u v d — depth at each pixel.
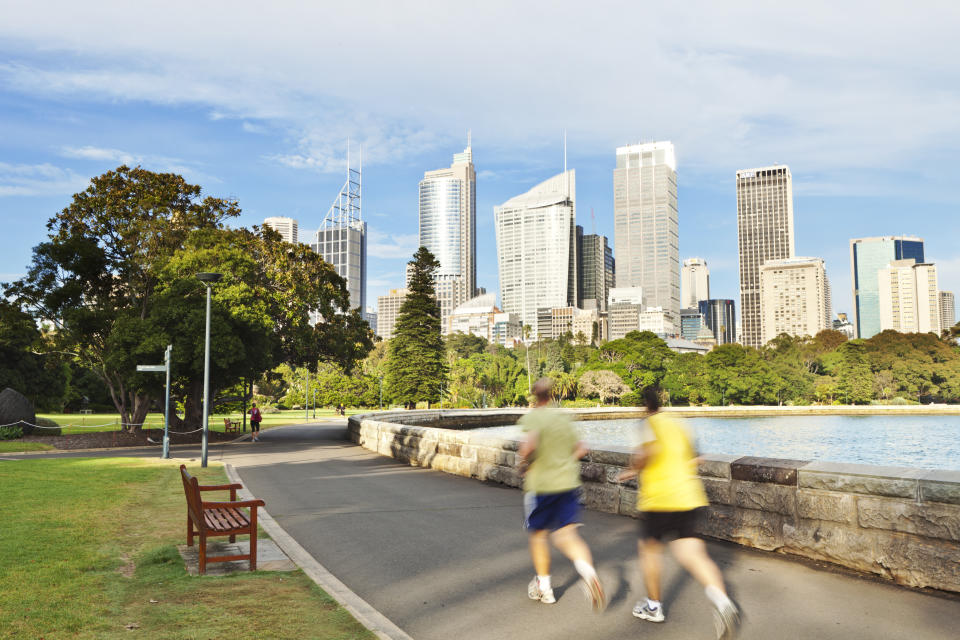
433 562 7.11
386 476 15.48
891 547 6.12
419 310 80.69
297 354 42.59
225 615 5.15
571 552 5.46
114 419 60.50
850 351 151.25
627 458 9.36
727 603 4.66
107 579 6.22
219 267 33.47
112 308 36.28
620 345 148.50
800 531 6.93
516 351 184.00
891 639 4.70
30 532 8.36
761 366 140.12
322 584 6.11
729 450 64.00
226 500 11.44
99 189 36.75
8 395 35.38
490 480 13.95
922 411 129.88
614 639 4.76
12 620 4.95
